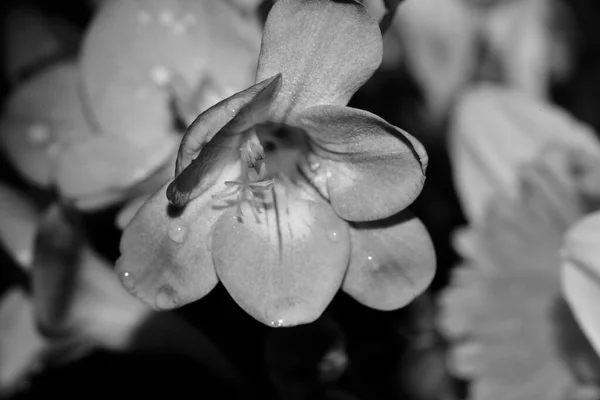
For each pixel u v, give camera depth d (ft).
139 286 0.75
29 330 0.97
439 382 1.03
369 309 0.98
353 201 0.76
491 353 1.01
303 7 0.73
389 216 0.76
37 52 1.02
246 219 0.76
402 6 1.11
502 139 1.06
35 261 0.90
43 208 0.98
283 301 0.75
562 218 1.01
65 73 0.96
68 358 0.98
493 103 1.07
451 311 1.01
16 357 0.97
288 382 0.86
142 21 0.91
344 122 0.74
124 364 1.01
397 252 0.77
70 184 0.90
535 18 1.17
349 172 0.77
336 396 0.88
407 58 1.13
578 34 1.21
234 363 0.97
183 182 0.73
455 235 1.04
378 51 0.74
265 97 0.74
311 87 0.75
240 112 0.73
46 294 0.92
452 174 1.11
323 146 0.77
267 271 0.76
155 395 1.00
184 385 1.00
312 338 0.85
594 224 0.92
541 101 1.09
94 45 0.91
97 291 0.95
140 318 0.95
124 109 0.91
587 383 0.99
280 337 0.85
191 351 0.96
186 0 0.90
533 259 1.01
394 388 1.00
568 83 1.19
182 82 0.91
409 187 0.75
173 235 0.75
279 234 0.77
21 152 0.96
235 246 0.76
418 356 1.02
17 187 1.02
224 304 0.96
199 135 0.71
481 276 1.02
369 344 0.98
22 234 0.95
